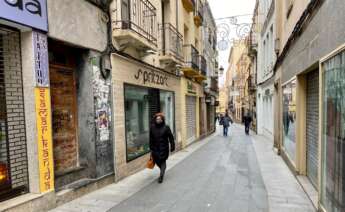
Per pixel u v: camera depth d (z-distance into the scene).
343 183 3.38
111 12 6.72
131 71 7.79
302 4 6.58
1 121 4.24
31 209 4.30
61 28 5.06
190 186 6.20
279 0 11.30
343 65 3.40
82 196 5.46
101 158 6.19
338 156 3.58
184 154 11.23
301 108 7.02
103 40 6.38
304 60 6.17
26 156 4.56
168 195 5.54
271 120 16.19
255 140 17.06
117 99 6.92
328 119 4.08
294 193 5.64
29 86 4.49
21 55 4.50
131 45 7.53
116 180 6.68
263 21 18.88
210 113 24.11
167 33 10.71
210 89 24.14
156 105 9.95
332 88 3.89
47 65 4.73
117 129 6.87
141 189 6.00
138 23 7.93
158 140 6.68
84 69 5.97
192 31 15.80
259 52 21.50
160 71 10.26
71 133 5.93
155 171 7.93
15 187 4.39
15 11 4.10
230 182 6.54
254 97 25.95
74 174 5.66
